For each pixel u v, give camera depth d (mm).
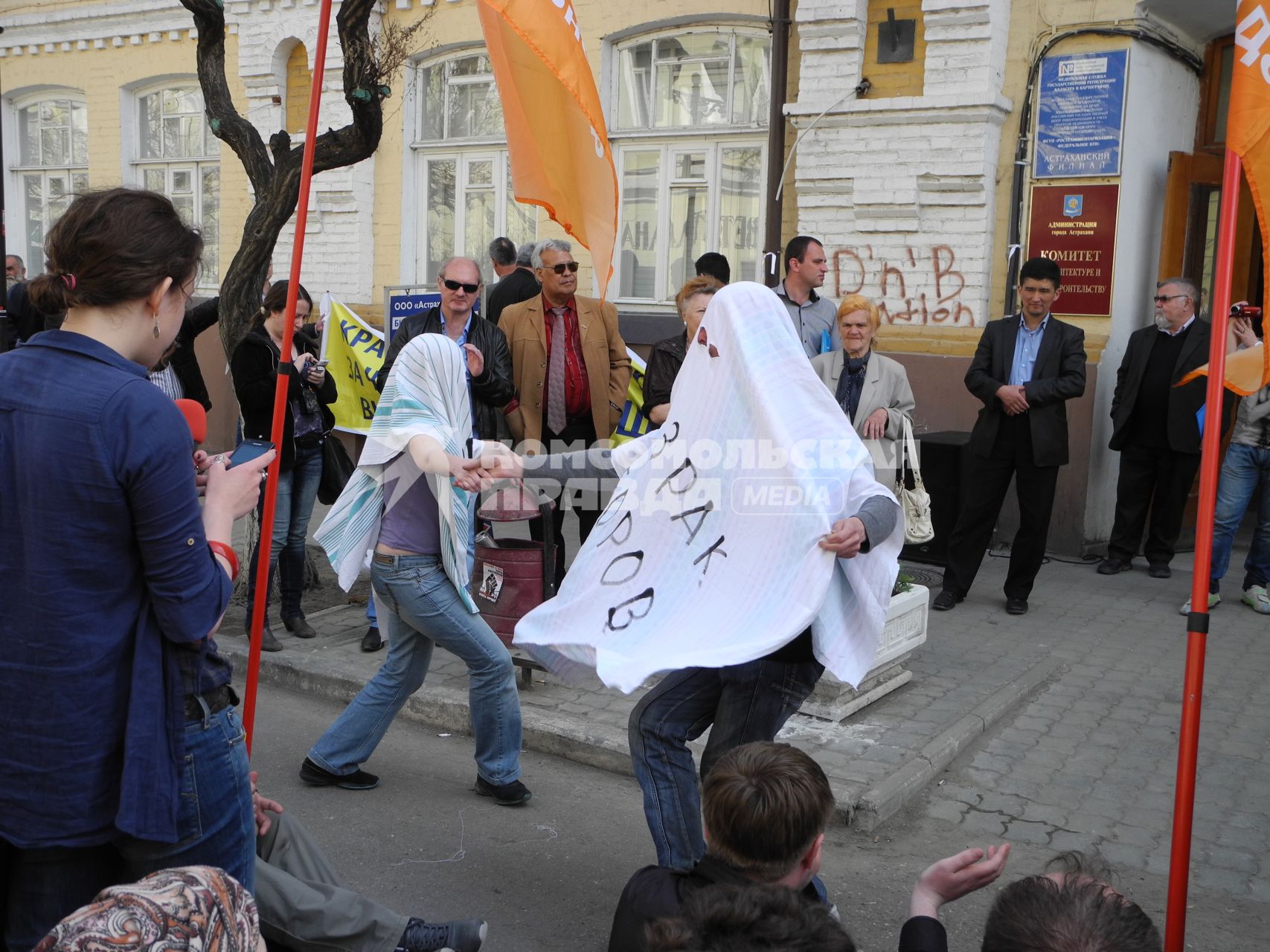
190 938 1674
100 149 12516
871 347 6004
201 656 2211
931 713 5207
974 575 7094
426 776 4680
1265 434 6906
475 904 3674
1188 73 8594
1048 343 6820
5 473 2033
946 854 4062
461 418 4125
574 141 3551
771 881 2383
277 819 3029
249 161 6730
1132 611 7047
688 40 9445
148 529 2066
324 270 11148
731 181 9422
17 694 2064
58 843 2105
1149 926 1855
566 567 6766
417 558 4082
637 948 2498
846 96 8422
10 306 7641
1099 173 7859
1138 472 7781
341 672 5543
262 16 10922
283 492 6035
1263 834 4203
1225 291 2701
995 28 7891
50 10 12469
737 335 3330
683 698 3283
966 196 8133
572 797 4500
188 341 6801
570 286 6648
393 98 10609
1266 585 7164
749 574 3191
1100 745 5000
